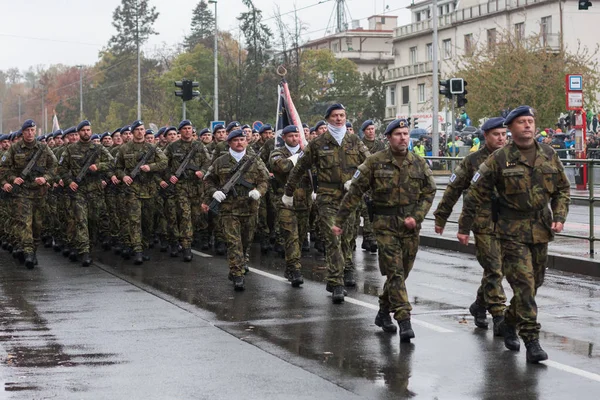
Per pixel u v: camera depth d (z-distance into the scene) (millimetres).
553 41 72625
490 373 9680
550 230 10188
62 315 13500
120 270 18594
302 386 9273
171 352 10922
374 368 9969
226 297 14820
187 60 81062
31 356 10836
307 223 16312
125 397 8984
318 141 14016
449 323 12352
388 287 11500
